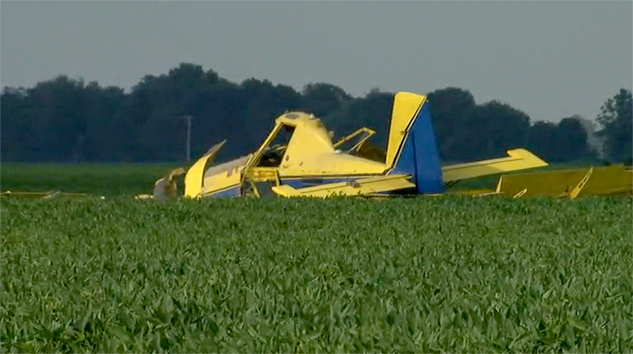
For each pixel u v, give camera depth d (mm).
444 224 70562
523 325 33938
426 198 86938
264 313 36969
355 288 41406
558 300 37781
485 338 32188
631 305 37219
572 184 92625
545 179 91812
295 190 91188
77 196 104062
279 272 46031
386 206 81250
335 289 41031
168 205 84250
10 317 37438
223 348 32094
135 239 62969
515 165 99688
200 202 86312
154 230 68812
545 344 31719
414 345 31328
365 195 90000
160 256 53656
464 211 78625
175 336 33656
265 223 72375
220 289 41594
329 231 66688
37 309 37969
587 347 31469
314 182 93875
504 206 81000
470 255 52156
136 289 41781
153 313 36156
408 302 37781
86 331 35031
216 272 45969
